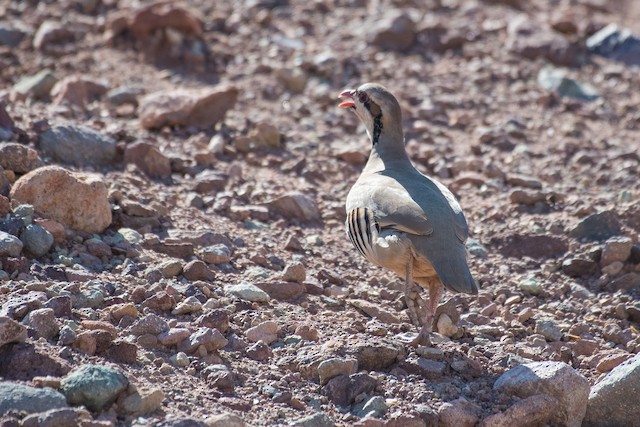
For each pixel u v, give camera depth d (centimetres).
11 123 1337
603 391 920
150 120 1590
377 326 1049
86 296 982
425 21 2205
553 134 1773
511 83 2003
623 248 1233
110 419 772
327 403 894
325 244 1291
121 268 1084
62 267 1038
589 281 1235
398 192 1027
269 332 989
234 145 1582
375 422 849
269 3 2233
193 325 974
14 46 1948
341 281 1176
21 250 1041
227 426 784
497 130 1741
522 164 1619
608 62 2164
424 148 1661
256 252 1202
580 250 1285
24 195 1107
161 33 1945
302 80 1875
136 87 1772
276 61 1969
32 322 873
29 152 1196
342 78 1927
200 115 1628
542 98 1914
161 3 1958
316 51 2027
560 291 1206
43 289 970
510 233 1337
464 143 1722
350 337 996
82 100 1664
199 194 1370
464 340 1063
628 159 1631
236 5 2225
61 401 764
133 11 1958
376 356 962
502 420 883
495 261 1291
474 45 2147
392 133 1184
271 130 1595
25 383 787
